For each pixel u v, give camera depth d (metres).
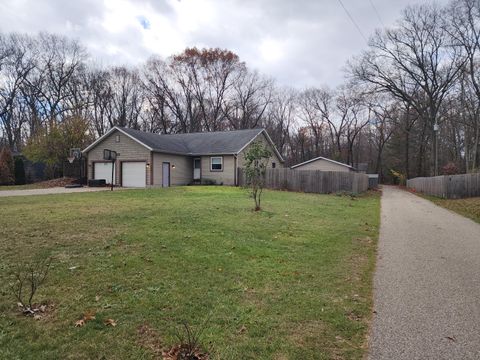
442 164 49.56
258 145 12.86
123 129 27.08
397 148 54.16
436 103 39.66
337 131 56.34
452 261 6.71
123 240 7.09
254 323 3.88
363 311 4.30
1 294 4.39
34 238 7.03
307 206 14.66
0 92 39.12
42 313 3.94
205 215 10.43
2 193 18.70
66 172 30.56
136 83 47.78
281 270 5.80
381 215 13.67
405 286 5.24
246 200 15.22
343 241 8.27
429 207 16.98
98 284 4.82
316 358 3.25
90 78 44.31
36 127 35.44
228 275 5.45
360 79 40.38
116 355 3.19
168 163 27.69
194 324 3.80
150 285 4.87
